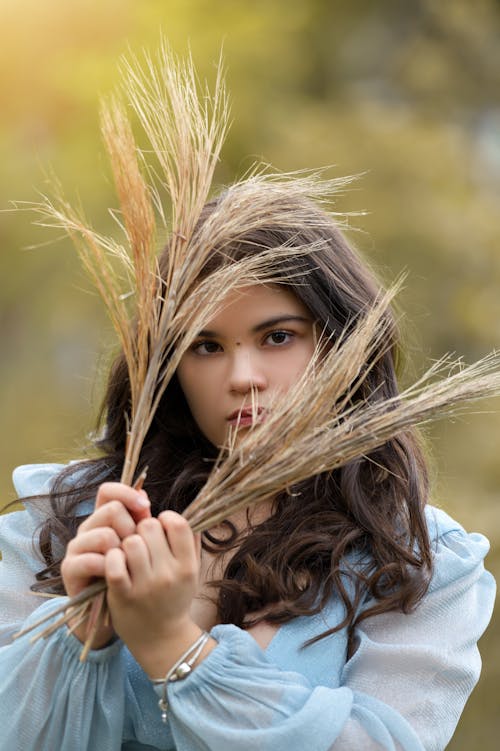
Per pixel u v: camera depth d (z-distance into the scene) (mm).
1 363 21312
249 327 3131
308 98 24453
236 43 21969
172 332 2941
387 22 26016
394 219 19906
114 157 2994
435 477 3828
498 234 20312
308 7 24859
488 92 24953
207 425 3217
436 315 19625
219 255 3211
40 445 20078
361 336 2982
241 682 2818
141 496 2760
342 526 3236
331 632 3092
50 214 3139
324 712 2834
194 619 3211
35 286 21391
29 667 2885
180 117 3127
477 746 10602
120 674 2893
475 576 3270
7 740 2871
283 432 2840
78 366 21188
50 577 3281
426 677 3057
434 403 2877
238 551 3223
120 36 21359
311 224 3361
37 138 21609
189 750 2838
